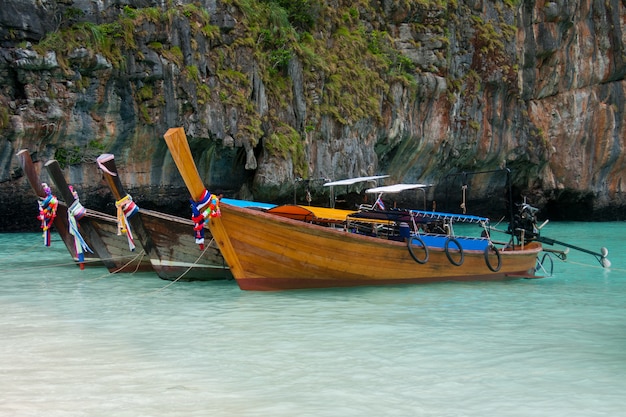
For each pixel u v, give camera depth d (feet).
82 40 77.56
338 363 26.63
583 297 42.73
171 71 82.99
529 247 56.34
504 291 44.88
